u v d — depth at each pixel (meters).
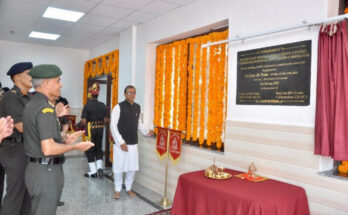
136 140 3.78
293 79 2.32
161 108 4.21
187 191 2.31
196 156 3.28
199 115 3.54
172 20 3.80
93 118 4.71
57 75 1.89
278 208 1.87
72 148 1.80
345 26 2.00
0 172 2.54
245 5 2.75
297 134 2.29
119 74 5.13
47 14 4.24
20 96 2.37
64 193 3.81
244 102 2.74
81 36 5.60
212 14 3.15
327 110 2.08
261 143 2.56
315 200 2.16
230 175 2.39
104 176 4.76
